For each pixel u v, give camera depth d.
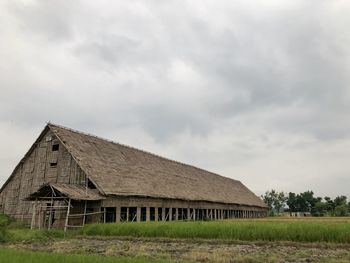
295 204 128.12
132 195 36.78
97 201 33.69
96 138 43.88
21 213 38.25
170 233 26.00
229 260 16.75
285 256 17.91
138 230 27.02
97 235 27.92
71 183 35.22
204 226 25.70
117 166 40.59
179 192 47.50
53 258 14.34
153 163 51.69
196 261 16.55
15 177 40.34
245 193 84.88
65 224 30.30
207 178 69.25
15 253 15.59
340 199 112.50
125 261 13.95
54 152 37.72
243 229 24.42
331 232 22.31
